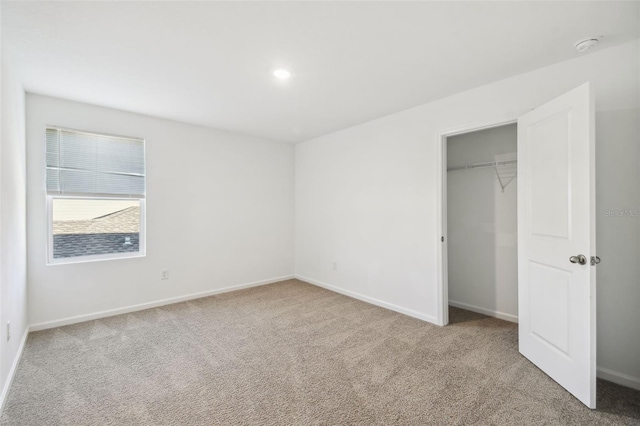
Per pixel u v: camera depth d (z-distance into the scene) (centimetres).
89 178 323
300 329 297
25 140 279
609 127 209
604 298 211
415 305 328
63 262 311
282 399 188
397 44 204
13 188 225
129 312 345
